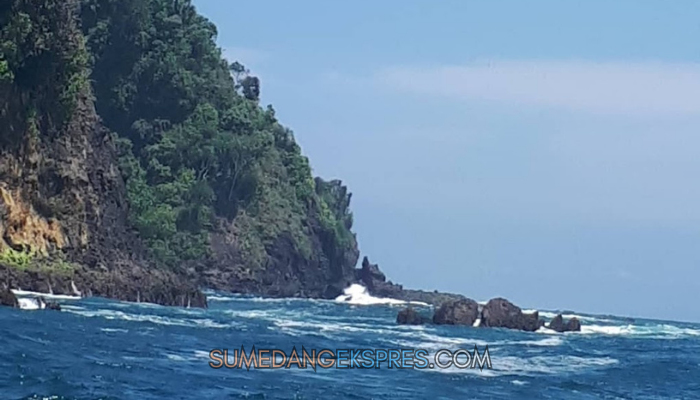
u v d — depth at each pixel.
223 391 39.88
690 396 52.94
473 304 92.75
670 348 85.12
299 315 100.56
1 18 97.56
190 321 72.62
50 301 73.69
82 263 102.94
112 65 154.12
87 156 110.94
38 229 98.38
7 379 37.69
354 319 96.69
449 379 49.47
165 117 155.50
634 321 161.25
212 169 156.00
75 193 104.19
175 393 38.59
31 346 46.31
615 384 54.72
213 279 151.38
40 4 99.56
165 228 139.38
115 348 49.78
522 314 93.50
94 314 68.56
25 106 99.19
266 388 41.41
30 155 99.06
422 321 90.88
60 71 102.56
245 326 73.00
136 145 152.38
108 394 36.81
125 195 122.56
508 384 49.84
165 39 158.50
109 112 153.25
